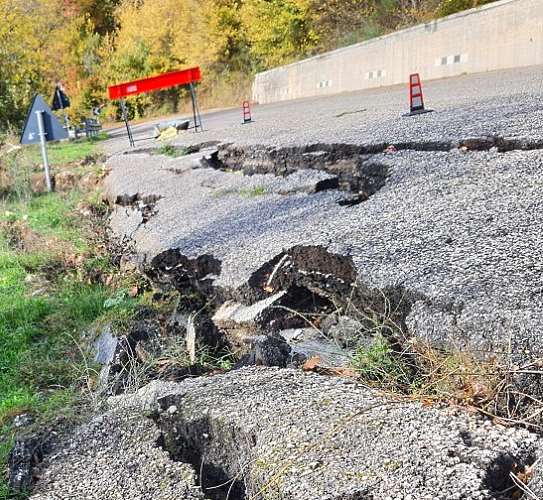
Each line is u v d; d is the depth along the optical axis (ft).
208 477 8.98
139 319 15.75
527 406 8.55
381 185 19.58
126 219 25.23
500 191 15.35
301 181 21.77
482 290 10.43
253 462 8.35
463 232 13.24
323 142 24.29
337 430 8.38
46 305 19.42
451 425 8.14
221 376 10.64
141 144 48.01
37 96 40.19
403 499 7.02
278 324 13.64
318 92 83.05
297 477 7.68
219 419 9.20
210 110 107.86
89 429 10.03
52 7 120.67
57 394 13.12
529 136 18.90
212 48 120.98
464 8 66.23
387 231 14.29
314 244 14.32
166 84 46.19
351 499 7.20
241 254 16.05
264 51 110.22
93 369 14.01
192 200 23.98
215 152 30.94
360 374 10.64
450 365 9.47
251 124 43.73
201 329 13.97
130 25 137.08
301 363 11.38
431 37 58.13
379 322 11.78
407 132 23.45
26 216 32.17
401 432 8.12
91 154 47.60
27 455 9.89
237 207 20.98
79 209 32.24
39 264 24.35
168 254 18.16
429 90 42.09
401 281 11.51
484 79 43.42
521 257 11.33
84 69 125.18
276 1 104.68
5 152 51.55
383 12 84.94
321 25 97.86
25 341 17.24
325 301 14.02
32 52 90.99
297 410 9.02
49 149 57.82
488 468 7.34
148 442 9.43
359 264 12.75
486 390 8.89
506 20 49.67
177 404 9.87
